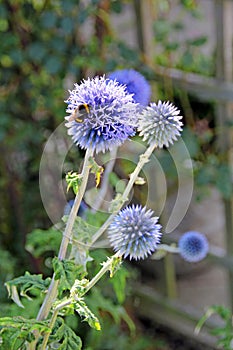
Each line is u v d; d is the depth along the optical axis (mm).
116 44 5266
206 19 7395
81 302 2080
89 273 3439
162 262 5965
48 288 2338
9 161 5879
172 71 5387
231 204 5391
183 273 7059
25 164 5934
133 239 2215
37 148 5777
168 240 5461
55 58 5172
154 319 6254
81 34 5309
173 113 2195
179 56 5910
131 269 5840
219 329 3535
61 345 2270
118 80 2807
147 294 6176
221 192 5293
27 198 5922
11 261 5055
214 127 5730
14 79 5566
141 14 5320
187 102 5578
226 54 5051
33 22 5289
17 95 5613
